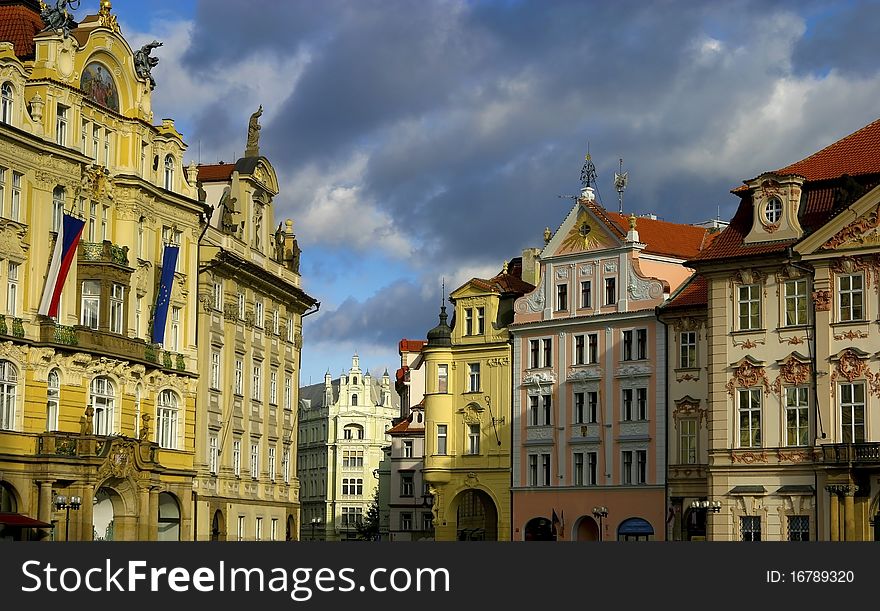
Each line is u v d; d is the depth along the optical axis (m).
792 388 77.81
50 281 73.44
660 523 96.00
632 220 100.12
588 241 102.81
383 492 179.88
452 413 110.38
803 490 76.56
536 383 104.75
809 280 77.69
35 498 72.56
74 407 75.75
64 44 76.62
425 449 111.19
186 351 87.50
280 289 102.94
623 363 99.50
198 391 88.81
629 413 99.00
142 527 79.62
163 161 86.44
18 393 72.25
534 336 105.44
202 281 89.88
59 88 75.75
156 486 81.62
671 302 97.12
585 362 102.06
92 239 78.94
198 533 88.12
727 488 79.62
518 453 105.56
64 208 76.12
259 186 100.69
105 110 80.38
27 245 73.19
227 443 93.25
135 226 82.06
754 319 79.69
